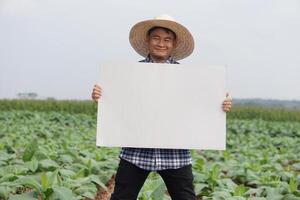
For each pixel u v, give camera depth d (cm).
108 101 413
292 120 2572
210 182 696
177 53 451
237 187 615
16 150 927
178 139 417
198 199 665
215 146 420
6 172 641
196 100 420
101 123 413
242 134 1722
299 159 1058
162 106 417
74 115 2150
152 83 416
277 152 1181
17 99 2595
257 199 584
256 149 1305
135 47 452
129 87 415
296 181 745
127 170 417
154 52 422
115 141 413
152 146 414
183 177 419
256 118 2573
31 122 1714
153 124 416
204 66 420
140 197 564
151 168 414
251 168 826
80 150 936
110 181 750
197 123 420
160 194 514
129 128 414
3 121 1758
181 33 421
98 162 779
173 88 418
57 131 1416
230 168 845
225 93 421
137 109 415
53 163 682
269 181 733
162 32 417
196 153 1074
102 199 658
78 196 562
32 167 661
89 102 2575
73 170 711
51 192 523
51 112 2197
